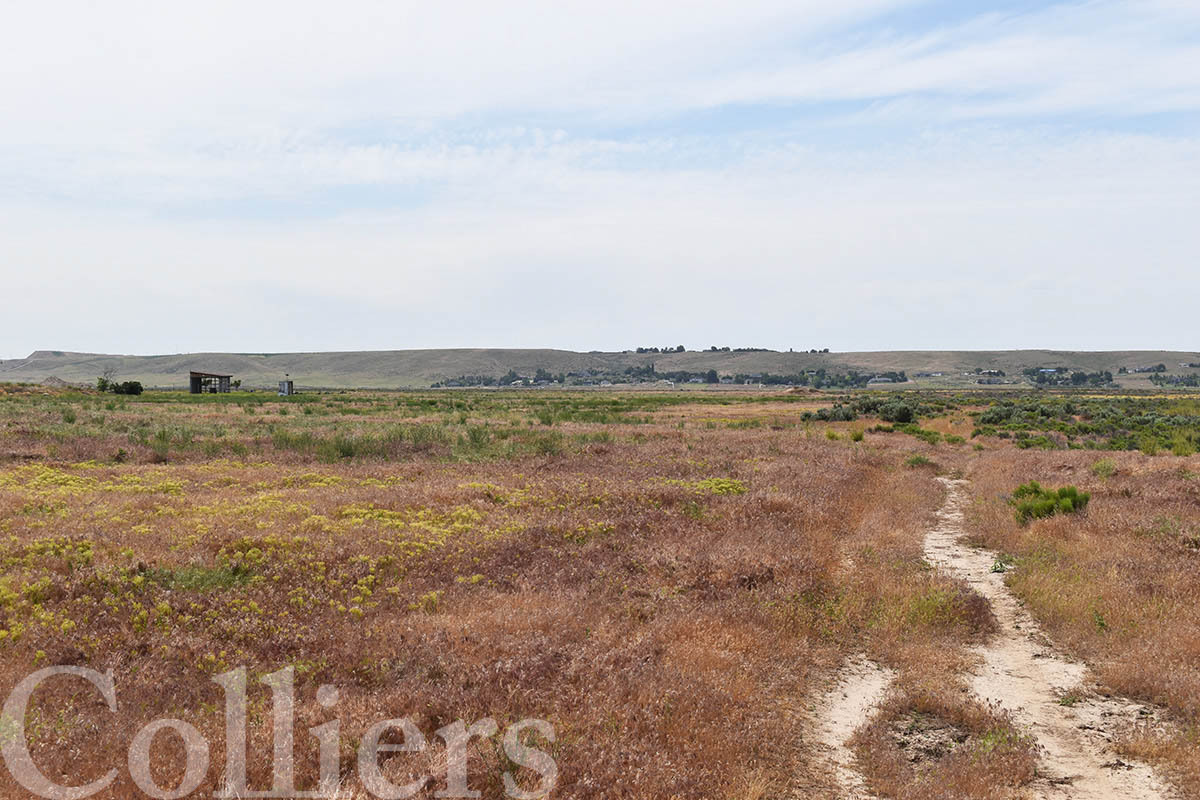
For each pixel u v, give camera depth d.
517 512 18.30
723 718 7.99
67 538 13.41
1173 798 7.09
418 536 15.16
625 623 10.60
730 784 6.84
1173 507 20.03
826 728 8.59
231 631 9.59
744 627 10.73
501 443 34.62
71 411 48.41
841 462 30.44
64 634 9.28
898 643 11.16
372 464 28.69
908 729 8.59
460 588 12.05
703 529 16.62
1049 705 9.30
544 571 13.03
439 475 25.06
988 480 27.50
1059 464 29.88
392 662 8.76
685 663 9.25
